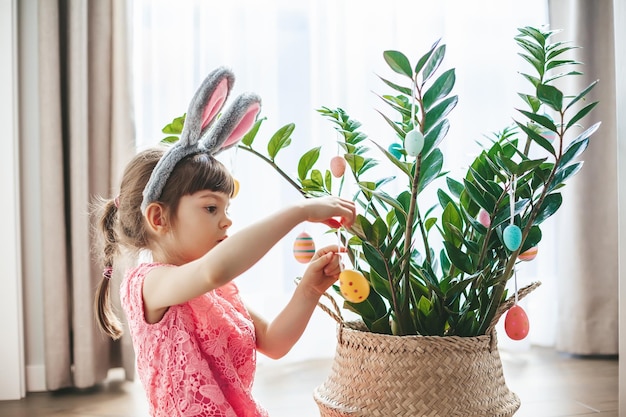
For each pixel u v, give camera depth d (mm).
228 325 1074
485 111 2574
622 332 1650
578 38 2473
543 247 2672
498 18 2582
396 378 1023
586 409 1907
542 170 1079
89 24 2240
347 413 1026
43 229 2168
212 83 1007
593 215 2506
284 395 2092
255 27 2420
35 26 2215
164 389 1007
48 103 2158
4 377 2127
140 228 1095
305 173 1174
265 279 2455
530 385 2154
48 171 2164
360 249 1287
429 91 978
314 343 2500
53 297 2170
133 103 2246
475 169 1179
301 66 2490
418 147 922
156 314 1029
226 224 1066
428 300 1127
